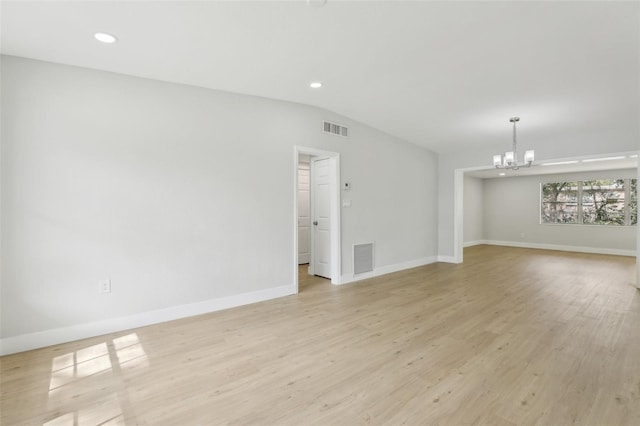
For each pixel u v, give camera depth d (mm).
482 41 2594
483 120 4672
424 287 4680
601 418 1751
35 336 2643
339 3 2064
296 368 2334
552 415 1781
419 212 6438
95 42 2436
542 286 4730
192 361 2438
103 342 2770
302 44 2602
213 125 3588
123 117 3033
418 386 2090
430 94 3795
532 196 9461
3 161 2518
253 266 3920
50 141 2697
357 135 5105
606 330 3020
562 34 2467
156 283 3225
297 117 4309
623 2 2066
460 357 2494
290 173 4258
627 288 4613
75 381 2156
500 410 1834
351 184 5043
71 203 2787
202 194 3506
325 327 3125
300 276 5410
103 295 2941
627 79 3221
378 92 3775
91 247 2883
